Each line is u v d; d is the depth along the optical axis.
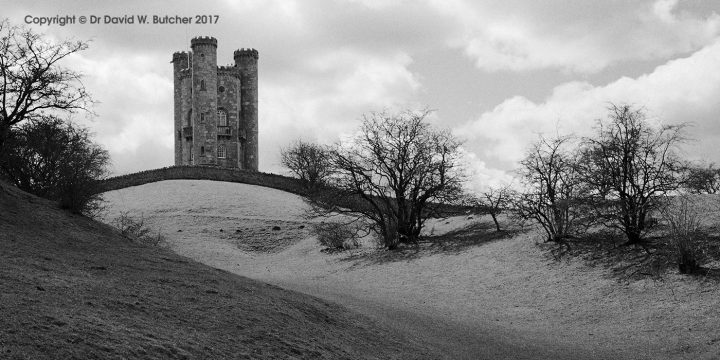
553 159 33.78
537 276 28.05
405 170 42.16
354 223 54.53
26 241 18.59
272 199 75.19
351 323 16.97
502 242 35.50
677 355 16.78
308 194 65.12
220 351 11.38
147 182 82.56
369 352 14.39
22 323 10.17
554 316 22.52
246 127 115.56
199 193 75.50
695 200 31.27
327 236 47.50
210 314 13.61
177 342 11.20
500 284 28.09
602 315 21.69
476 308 24.75
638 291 23.05
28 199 24.70
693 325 18.95
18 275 13.45
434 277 31.52
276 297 17.22
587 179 29.23
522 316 23.03
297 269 40.31
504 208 39.59
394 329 17.81
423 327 19.36
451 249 36.72
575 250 29.89
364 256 39.91
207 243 53.88
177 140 115.12
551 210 33.69
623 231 29.30
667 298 21.70
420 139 42.50
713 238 25.36
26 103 30.25
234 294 16.09
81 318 11.15
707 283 21.84
